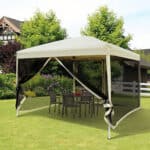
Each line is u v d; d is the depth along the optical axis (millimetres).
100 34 21062
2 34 32531
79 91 12219
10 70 22531
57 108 12141
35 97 16312
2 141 6648
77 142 6617
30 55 9312
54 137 7066
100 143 6551
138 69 13023
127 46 21625
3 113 10625
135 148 6160
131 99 15039
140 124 8891
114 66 18203
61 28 24000
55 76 18156
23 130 7816
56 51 8422
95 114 10680
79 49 7820
